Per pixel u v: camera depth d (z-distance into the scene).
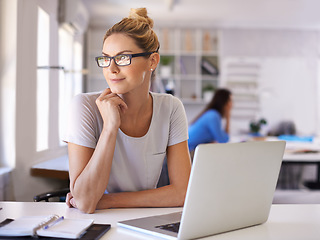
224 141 3.80
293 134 6.50
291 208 1.25
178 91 6.62
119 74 1.17
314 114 6.91
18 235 0.88
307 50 6.80
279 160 1.04
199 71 6.70
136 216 1.12
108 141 1.16
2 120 2.46
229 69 6.82
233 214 0.97
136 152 1.32
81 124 1.24
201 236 0.92
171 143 1.41
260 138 4.98
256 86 6.84
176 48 6.63
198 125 3.83
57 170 2.65
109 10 5.62
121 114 1.28
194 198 0.87
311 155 3.48
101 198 1.21
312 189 4.47
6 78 2.46
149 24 1.28
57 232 0.88
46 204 1.26
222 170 0.91
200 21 6.56
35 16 2.85
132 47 1.17
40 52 3.20
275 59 6.88
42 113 3.16
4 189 2.28
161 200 1.25
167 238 0.90
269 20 6.48
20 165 2.54
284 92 6.88
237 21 6.57
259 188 1.01
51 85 3.25
